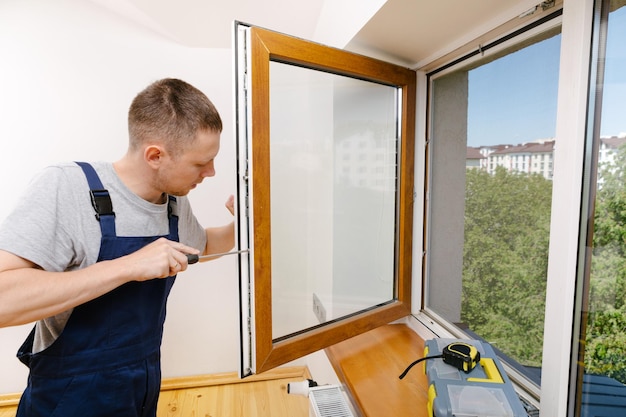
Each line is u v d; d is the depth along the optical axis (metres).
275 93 1.32
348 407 1.20
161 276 0.88
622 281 0.78
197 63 1.98
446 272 1.52
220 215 2.12
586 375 0.86
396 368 1.30
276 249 1.41
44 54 1.83
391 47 1.38
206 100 0.95
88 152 1.93
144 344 1.02
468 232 1.37
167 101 0.89
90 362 0.93
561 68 0.83
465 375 0.92
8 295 0.72
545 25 1.00
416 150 1.56
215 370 2.21
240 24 1.02
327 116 1.50
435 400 0.83
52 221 0.84
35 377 0.92
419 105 1.55
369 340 1.52
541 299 1.06
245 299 1.10
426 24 1.18
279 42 1.08
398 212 1.53
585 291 0.85
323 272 1.55
